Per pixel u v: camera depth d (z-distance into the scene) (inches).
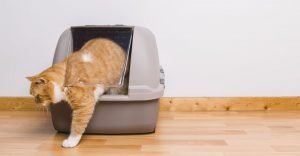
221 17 96.2
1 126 84.1
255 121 87.4
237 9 95.9
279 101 99.0
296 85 98.7
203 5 95.7
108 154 64.6
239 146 68.6
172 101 99.0
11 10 96.0
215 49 97.5
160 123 86.1
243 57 97.7
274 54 97.6
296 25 96.3
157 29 96.7
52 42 97.3
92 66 72.2
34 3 95.7
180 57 97.7
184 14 96.0
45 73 69.4
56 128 78.2
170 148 67.7
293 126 82.7
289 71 98.1
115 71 74.7
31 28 96.8
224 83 98.7
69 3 95.7
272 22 96.3
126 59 76.0
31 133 78.4
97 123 74.7
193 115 94.3
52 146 69.4
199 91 99.1
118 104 73.6
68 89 68.4
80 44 79.8
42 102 68.2
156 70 75.9
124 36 78.0
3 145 69.9
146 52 74.4
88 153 65.2
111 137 74.9
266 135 75.7
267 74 98.3
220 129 80.5
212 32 96.8
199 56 97.7
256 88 98.9
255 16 96.1
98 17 96.2
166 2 95.4
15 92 99.5
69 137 70.7
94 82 71.1
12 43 97.5
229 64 98.0
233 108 99.3
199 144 70.1
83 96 68.6
